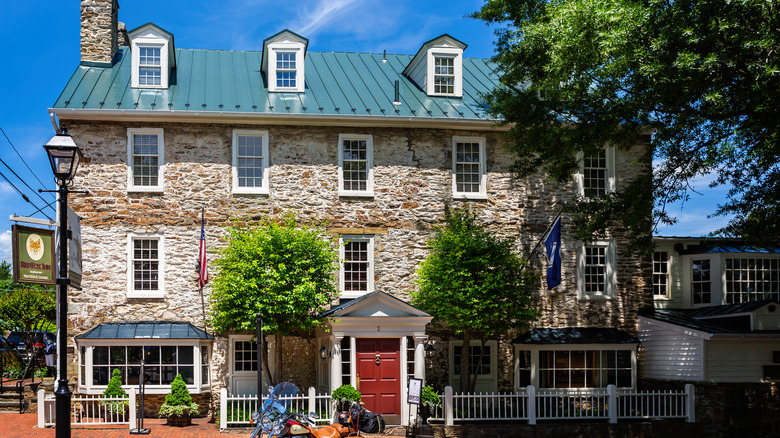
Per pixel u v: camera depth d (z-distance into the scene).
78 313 20.59
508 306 20.12
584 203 19.94
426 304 20.94
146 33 22.41
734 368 20.86
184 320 20.97
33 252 14.55
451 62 24.39
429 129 22.78
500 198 22.95
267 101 22.38
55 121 20.73
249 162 21.86
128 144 21.25
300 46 23.17
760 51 14.84
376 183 22.31
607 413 20.55
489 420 19.39
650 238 19.66
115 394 19.02
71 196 20.83
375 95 23.67
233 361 21.06
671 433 19.91
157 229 21.14
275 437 13.23
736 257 23.83
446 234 20.97
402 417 19.50
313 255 19.73
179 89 22.56
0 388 21.22
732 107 16.48
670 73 15.52
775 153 16.14
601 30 16.47
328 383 19.94
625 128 18.38
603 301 23.28
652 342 22.77
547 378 22.20
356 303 19.30
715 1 14.74
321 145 22.16
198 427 18.36
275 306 18.83
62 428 10.91
